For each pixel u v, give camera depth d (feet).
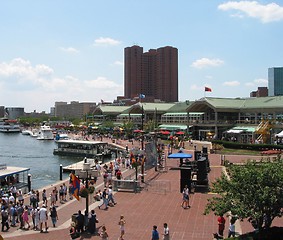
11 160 304.50
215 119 341.62
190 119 386.52
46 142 509.35
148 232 88.43
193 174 150.20
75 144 326.65
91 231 88.07
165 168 194.90
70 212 109.19
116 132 441.27
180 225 93.56
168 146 269.85
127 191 136.87
